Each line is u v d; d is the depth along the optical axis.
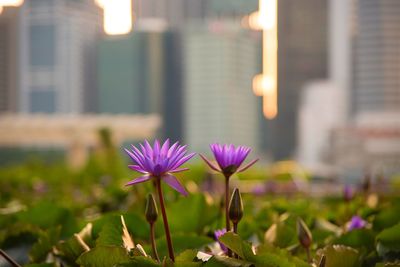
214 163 2.11
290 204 3.99
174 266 1.78
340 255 2.12
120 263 1.80
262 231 3.14
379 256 2.35
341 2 156.25
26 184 9.91
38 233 2.81
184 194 1.86
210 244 2.51
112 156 12.62
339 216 3.94
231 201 2.02
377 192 5.35
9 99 176.38
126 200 5.58
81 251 2.34
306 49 188.38
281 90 188.00
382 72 140.38
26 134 33.81
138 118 33.66
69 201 6.33
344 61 160.50
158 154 1.90
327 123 161.62
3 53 178.00
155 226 2.94
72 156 32.81
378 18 140.62
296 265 2.02
